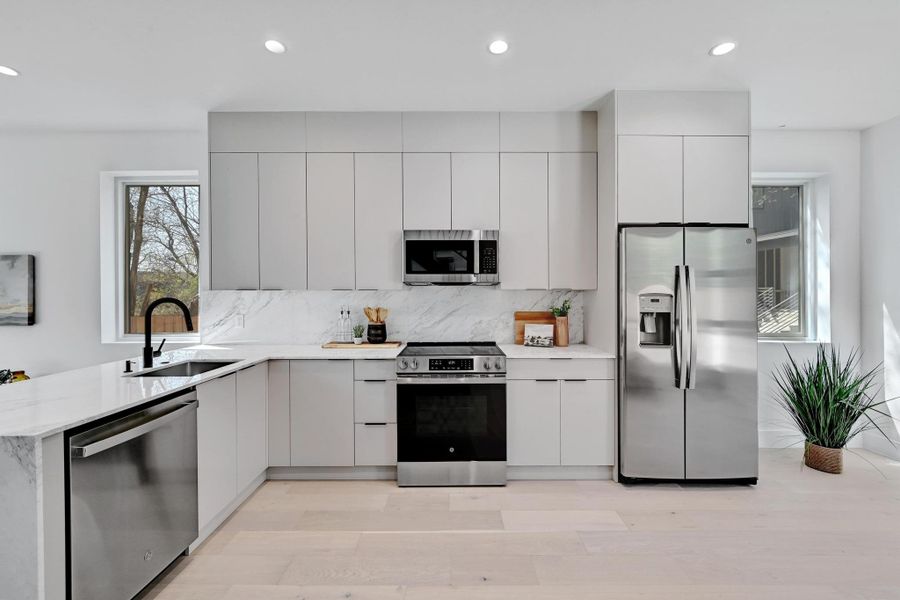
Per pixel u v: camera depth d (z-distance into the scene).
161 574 2.08
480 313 3.76
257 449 2.95
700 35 2.36
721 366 2.98
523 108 3.33
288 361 3.11
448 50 2.51
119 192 3.84
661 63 2.67
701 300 2.97
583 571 2.11
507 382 3.11
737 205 3.07
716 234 2.97
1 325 3.70
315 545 2.33
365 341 3.74
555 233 3.39
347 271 3.39
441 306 3.76
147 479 1.86
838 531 2.45
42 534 1.40
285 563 2.17
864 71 2.75
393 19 2.20
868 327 3.70
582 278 3.39
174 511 2.04
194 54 2.51
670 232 2.97
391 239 3.39
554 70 2.75
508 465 3.13
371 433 3.13
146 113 3.35
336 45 2.44
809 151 3.78
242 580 2.04
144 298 3.90
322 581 2.04
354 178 3.38
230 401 2.57
